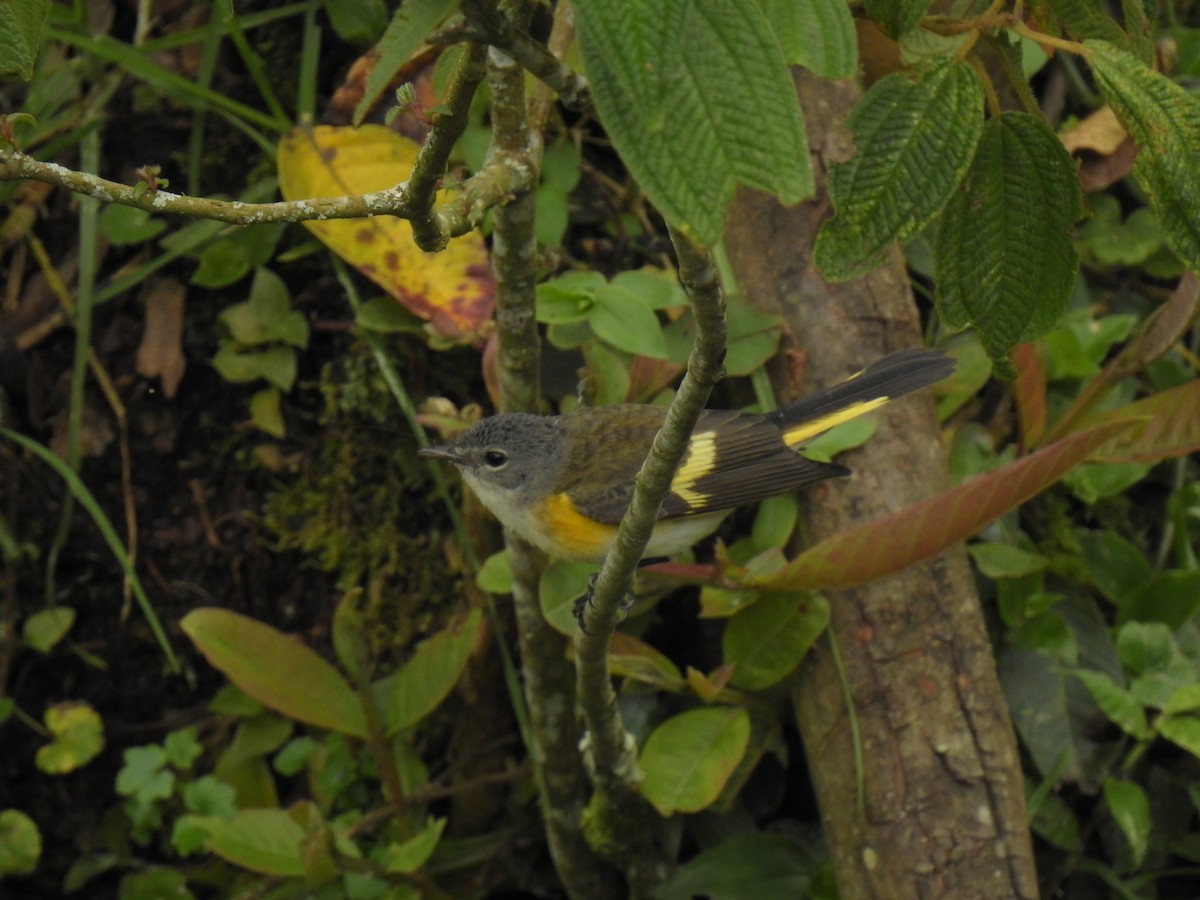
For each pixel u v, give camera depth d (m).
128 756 5.96
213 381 6.36
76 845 6.29
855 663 4.95
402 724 5.70
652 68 1.92
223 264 6.16
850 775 4.89
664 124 1.93
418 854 5.38
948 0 3.49
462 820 6.18
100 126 6.38
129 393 6.34
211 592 6.34
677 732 5.16
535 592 5.36
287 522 6.27
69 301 6.33
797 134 1.94
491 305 5.64
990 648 5.04
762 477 4.91
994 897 4.60
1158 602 5.68
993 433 5.76
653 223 6.28
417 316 5.90
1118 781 5.29
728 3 1.91
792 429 5.03
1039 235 2.86
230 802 5.89
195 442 6.36
